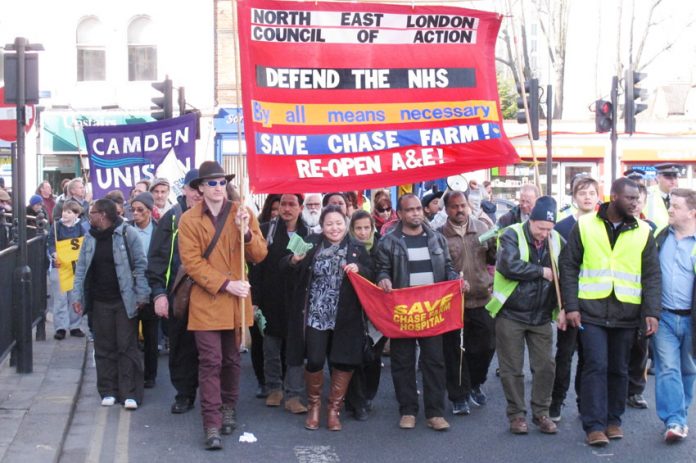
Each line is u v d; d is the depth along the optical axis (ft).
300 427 25.99
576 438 24.94
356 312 25.39
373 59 25.21
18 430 24.16
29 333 31.17
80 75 89.20
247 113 24.09
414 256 25.52
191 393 27.45
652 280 23.71
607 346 24.29
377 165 25.20
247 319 24.88
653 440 24.73
